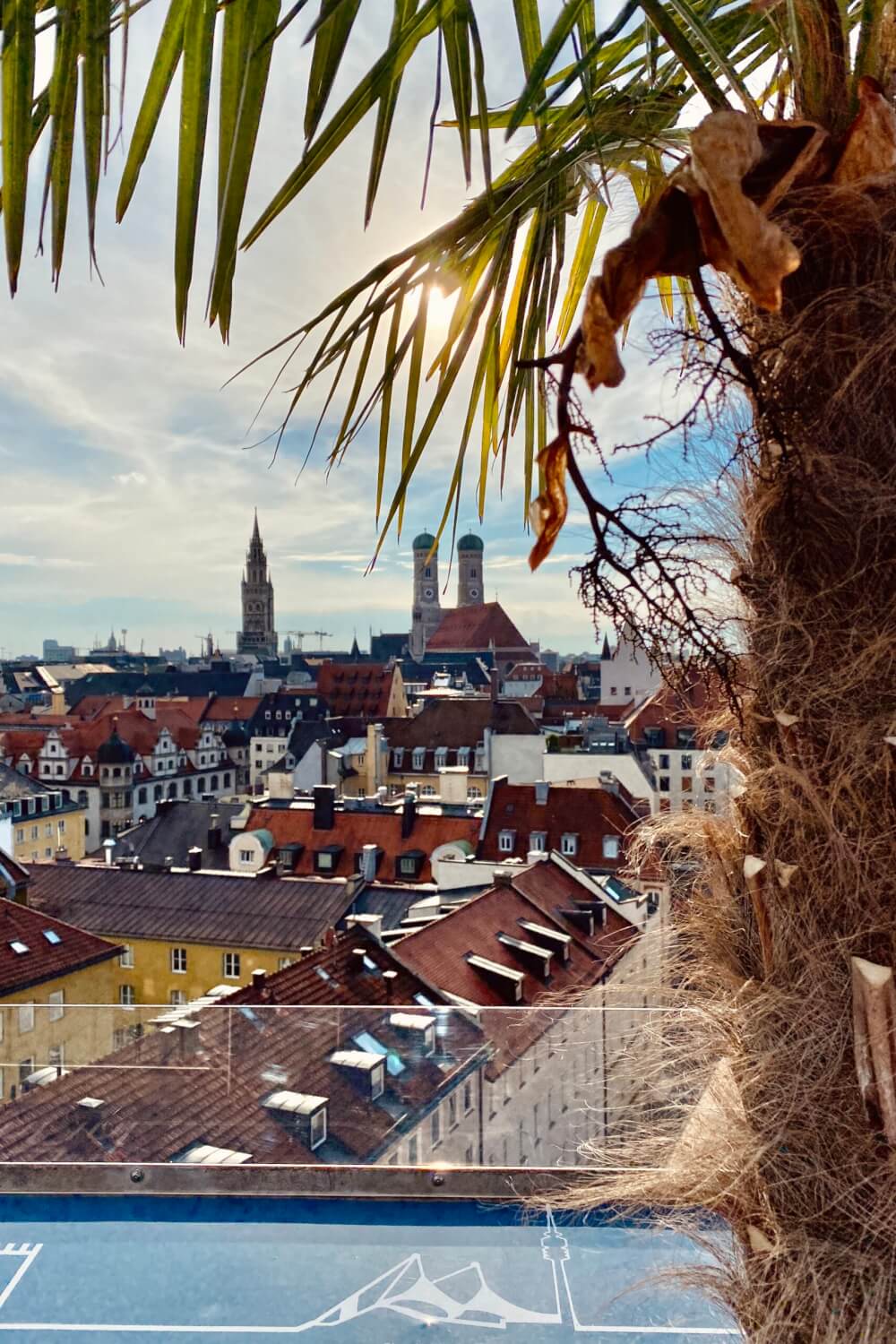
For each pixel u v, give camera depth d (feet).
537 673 351.67
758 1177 4.42
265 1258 7.09
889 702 4.21
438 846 114.01
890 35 4.54
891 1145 4.06
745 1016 4.66
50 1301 6.56
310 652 589.32
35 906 94.38
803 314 4.33
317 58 3.75
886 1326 3.98
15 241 3.33
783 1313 4.30
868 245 4.28
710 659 4.28
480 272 5.74
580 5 3.88
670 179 3.72
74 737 225.35
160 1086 12.07
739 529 4.63
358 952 50.06
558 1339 5.91
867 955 4.19
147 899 93.81
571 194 5.69
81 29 3.29
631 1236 7.03
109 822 217.15
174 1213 7.87
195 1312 6.56
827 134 4.00
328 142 4.11
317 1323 6.25
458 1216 7.57
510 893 65.16
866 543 4.28
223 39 3.60
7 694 421.18
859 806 4.23
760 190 4.04
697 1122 4.98
